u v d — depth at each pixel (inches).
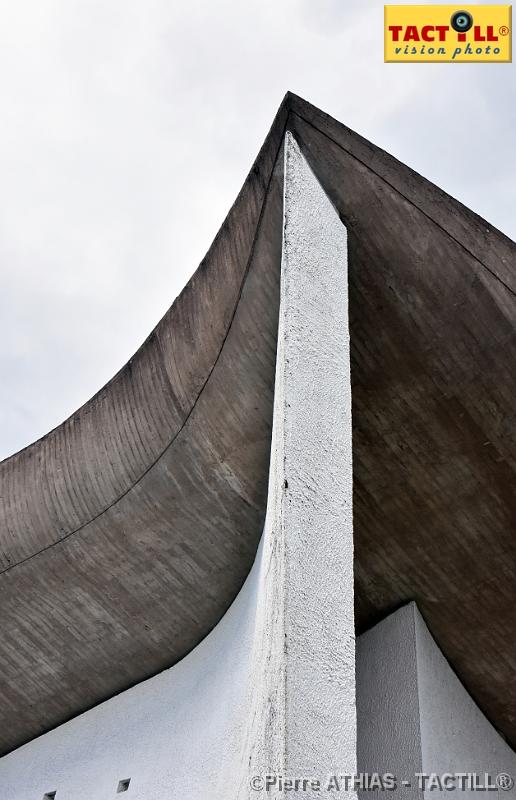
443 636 252.5
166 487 256.7
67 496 276.1
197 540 262.1
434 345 216.4
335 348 175.6
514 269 205.6
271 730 135.6
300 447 156.1
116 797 272.7
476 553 238.5
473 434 224.1
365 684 247.3
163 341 247.3
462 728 250.5
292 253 179.3
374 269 211.8
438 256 208.2
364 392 223.8
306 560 145.7
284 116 203.0
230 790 195.5
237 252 219.8
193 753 241.0
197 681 264.2
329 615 144.4
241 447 238.1
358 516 237.5
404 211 205.8
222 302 225.9
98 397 269.6
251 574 247.8
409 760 229.6
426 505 233.9
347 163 203.5
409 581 245.6
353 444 230.1
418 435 226.1
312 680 135.3
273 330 215.8
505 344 213.8
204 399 238.1
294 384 162.4
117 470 264.5
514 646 250.5
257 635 179.5
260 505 246.8
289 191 188.5
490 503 231.5
